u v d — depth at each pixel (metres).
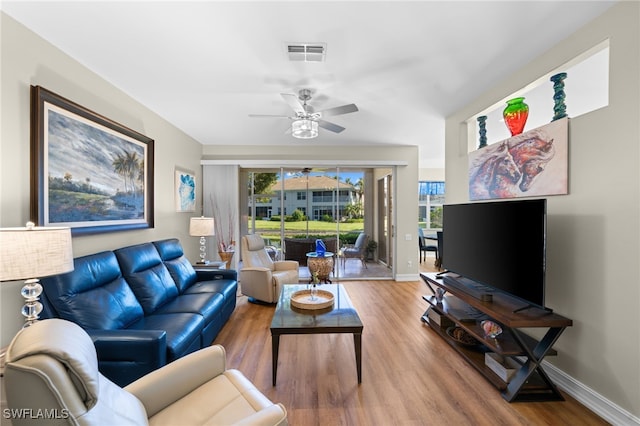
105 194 2.57
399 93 2.95
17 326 1.81
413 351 2.63
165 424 1.24
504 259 2.23
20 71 1.85
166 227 3.80
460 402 1.93
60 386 0.84
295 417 1.79
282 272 4.24
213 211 5.08
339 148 5.27
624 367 1.69
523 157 2.38
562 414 1.82
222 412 1.30
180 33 1.97
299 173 5.34
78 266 2.04
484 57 2.29
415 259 5.30
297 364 2.41
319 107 3.31
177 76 2.58
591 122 1.87
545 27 1.93
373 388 2.08
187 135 4.48
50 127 2.01
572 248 2.00
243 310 3.76
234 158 5.17
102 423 0.93
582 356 1.94
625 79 1.68
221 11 1.75
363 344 2.76
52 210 2.02
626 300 1.68
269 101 3.16
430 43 2.10
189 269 3.43
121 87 2.80
